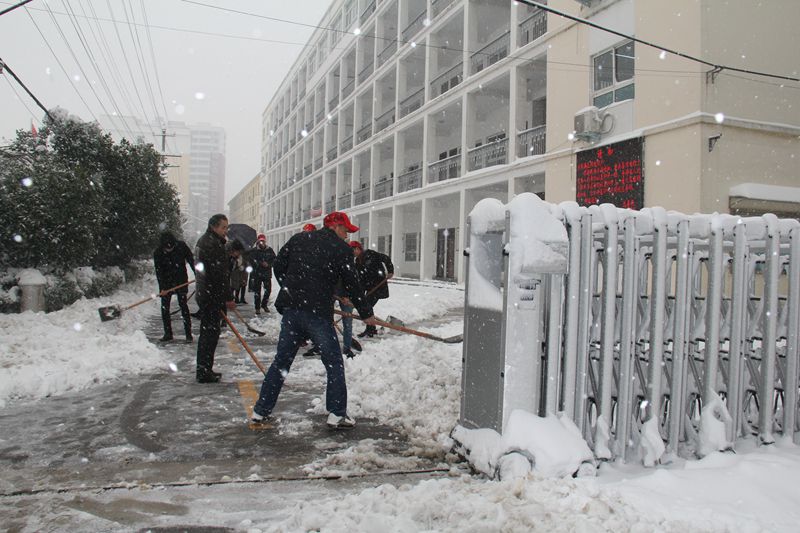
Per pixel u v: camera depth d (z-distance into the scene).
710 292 3.40
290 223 55.19
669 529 2.34
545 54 17.95
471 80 22.41
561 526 2.31
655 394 3.31
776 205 12.57
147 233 17.53
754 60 12.64
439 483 2.88
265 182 70.75
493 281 3.56
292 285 4.04
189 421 4.19
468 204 22.84
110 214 15.67
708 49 12.16
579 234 3.26
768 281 3.47
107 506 2.70
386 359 6.07
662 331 3.31
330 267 4.06
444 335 8.45
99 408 4.50
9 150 13.30
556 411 3.21
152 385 5.36
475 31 22.94
